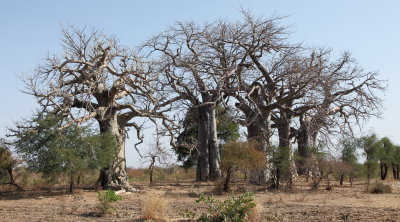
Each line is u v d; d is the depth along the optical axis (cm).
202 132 3256
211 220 1103
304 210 1440
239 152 2277
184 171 4019
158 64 2653
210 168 3212
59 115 2095
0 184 2298
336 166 2617
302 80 2919
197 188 2519
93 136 2138
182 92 3031
